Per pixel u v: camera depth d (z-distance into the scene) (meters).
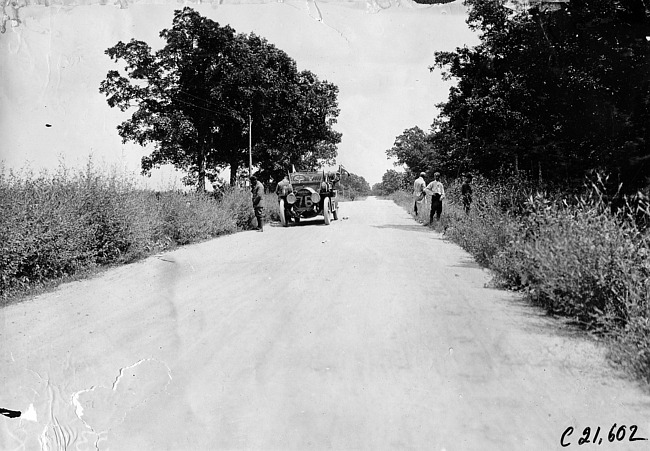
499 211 9.64
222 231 15.12
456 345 4.41
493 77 13.87
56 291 7.02
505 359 4.07
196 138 27.22
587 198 8.05
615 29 8.77
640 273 4.82
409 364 3.99
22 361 4.13
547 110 10.80
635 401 3.32
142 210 10.58
